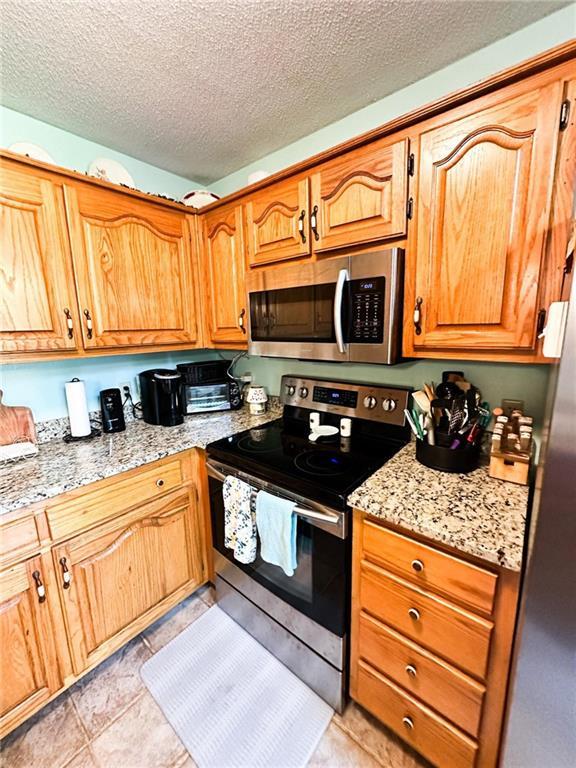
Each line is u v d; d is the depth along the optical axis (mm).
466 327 1082
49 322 1362
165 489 1555
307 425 1839
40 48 1105
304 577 1274
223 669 1434
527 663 711
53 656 1225
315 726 1226
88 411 1821
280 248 1507
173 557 1620
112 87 1317
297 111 1514
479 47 1197
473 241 1031
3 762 1135
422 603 980
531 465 1176
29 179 1265
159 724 1238
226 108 1479
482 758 945
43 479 1229
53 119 1521
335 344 1341
